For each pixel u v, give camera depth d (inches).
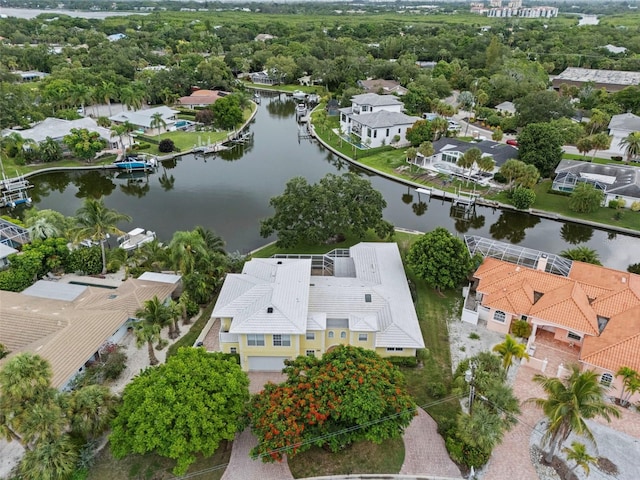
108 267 2342.5
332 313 1809.8
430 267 2086.6
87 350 1694.1
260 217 3125.0
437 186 3585.1
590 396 1248.8
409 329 1793.8
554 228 3085.6
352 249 2317.9
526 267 2144.4
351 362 1444.4
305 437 1310.3
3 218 2800.2
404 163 4050.2
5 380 1229.1
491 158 3373.5
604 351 1644.9
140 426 1272.1
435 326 1979.6
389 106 5039.4
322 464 1391.5
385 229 2536.9
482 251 2358.5
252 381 1713.8
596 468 1364.4
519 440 1459.2
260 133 5201.8
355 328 1727.4
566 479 1334.9
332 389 1362.0
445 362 1784.0
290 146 4744.1
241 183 3754.9
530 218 3179.1
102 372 1678.2
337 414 1311.5
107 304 1939.0
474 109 5526.6
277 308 1711.4
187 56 7667.3
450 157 3924.7
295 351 1712.6
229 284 1916.8
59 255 2343.8
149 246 2358.5
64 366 1608.0
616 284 1996.8
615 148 4210.1
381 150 4382.4
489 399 1393.9
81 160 4116.6
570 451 1322.6
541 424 1514.5
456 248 2116.1
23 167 3919.8
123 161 4082.2
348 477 1353.3
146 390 1344.7
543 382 1343.5
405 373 1733.5
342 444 1334.9
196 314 2058.3
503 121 4874.5
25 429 1232.8
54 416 1252.5
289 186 2527.1
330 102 5861.2
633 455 1408.7
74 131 4035.4
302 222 2452.0
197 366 1414.9
